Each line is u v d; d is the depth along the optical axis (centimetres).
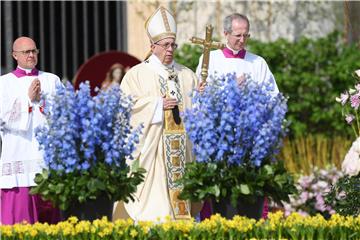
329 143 2242
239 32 1577
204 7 2311
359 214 1487
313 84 2300
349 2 2394
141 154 1525
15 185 1579
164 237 1242
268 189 1295
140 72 1564
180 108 1552
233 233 1243
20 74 1605
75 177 1269
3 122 1552
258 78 1622
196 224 1269
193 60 2234
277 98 1302
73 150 1265
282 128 1299
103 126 1273
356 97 1505
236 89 1284
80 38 2541
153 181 1528
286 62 2317
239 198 1291
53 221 1598
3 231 1236
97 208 1277
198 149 1284
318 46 2334
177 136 1541
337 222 1287
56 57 2555
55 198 1269
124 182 1282
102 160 1282
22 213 1584
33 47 1603
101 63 2114
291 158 2180
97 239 1234
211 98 1284
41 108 1566
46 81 1611
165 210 1513
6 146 1587
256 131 1282
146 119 1527
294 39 2375
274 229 1256
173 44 1562
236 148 1280
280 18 2369
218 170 1286
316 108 2298
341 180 1580
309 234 1254
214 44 1520
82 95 1273
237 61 1617
